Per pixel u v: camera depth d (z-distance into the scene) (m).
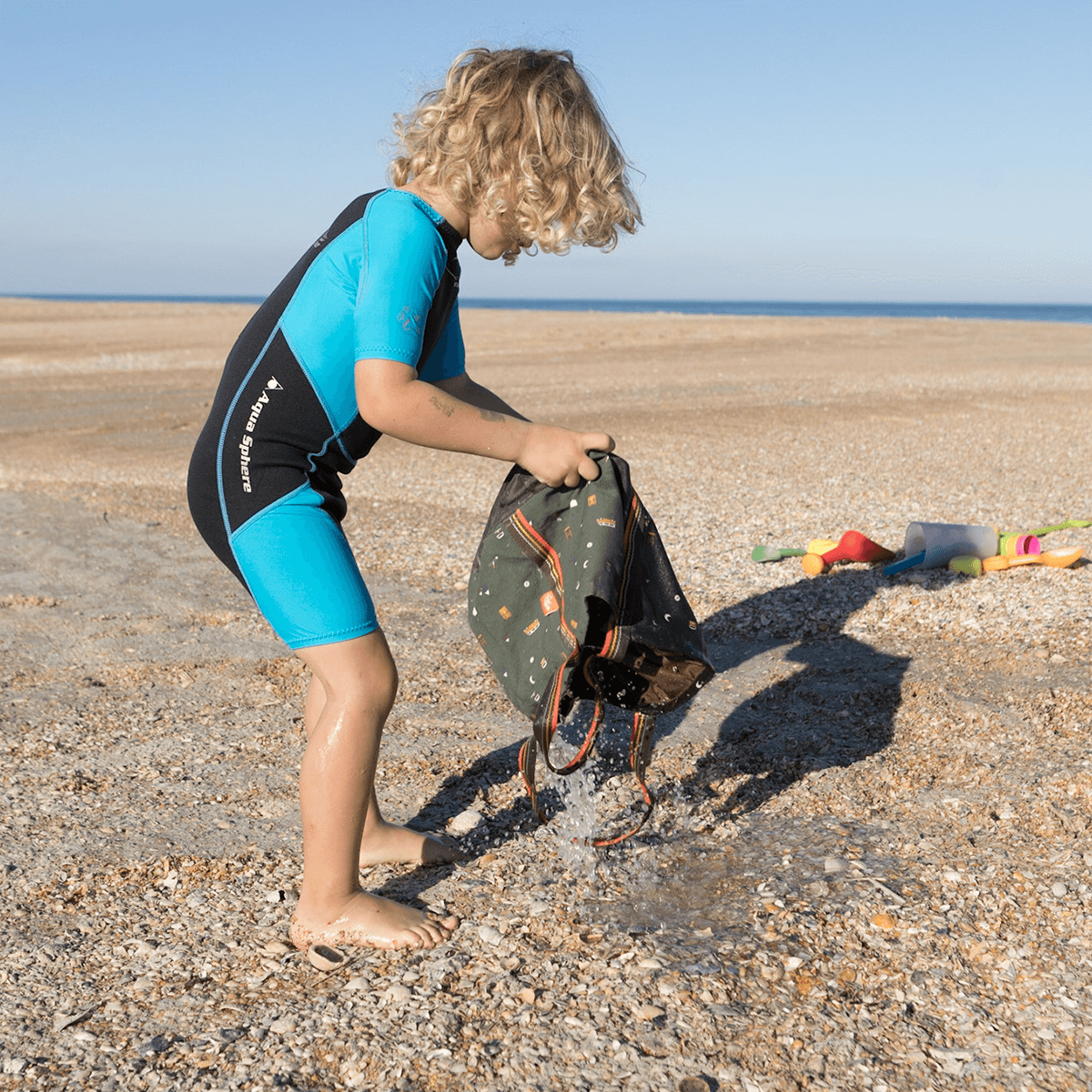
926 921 2.11
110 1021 1.85
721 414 12.06
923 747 3.06
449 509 7.22
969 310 176.62
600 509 2.03
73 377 18.77
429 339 1.99
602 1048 1.73
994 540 4.97
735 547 5.62
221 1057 1.73
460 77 1.91
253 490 1.97
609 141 1.97
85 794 2.87
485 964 2.00
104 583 5.45
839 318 45.44
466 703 3.59
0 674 3.98
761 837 2.57
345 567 2.01
